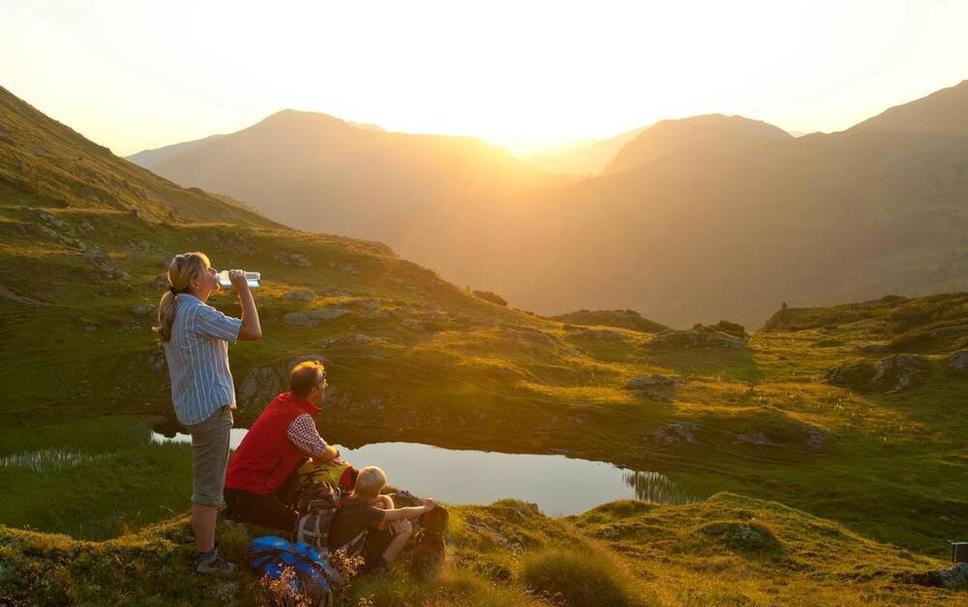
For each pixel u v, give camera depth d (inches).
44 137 6181.1
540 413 2226.9
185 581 318.3
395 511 359.9
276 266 4101.9
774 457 1957.4
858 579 872.3
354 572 335.6
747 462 1937.7
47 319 2556.6
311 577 317.4
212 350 293.6
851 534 1164.5
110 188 5221.5
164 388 2304.4
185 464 1494.8
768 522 1166.3
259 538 336.8
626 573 499.5
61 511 1214.3
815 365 3090.6
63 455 1662.2
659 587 668.7
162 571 319.6
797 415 2245.3
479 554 510.3
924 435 2071.9
